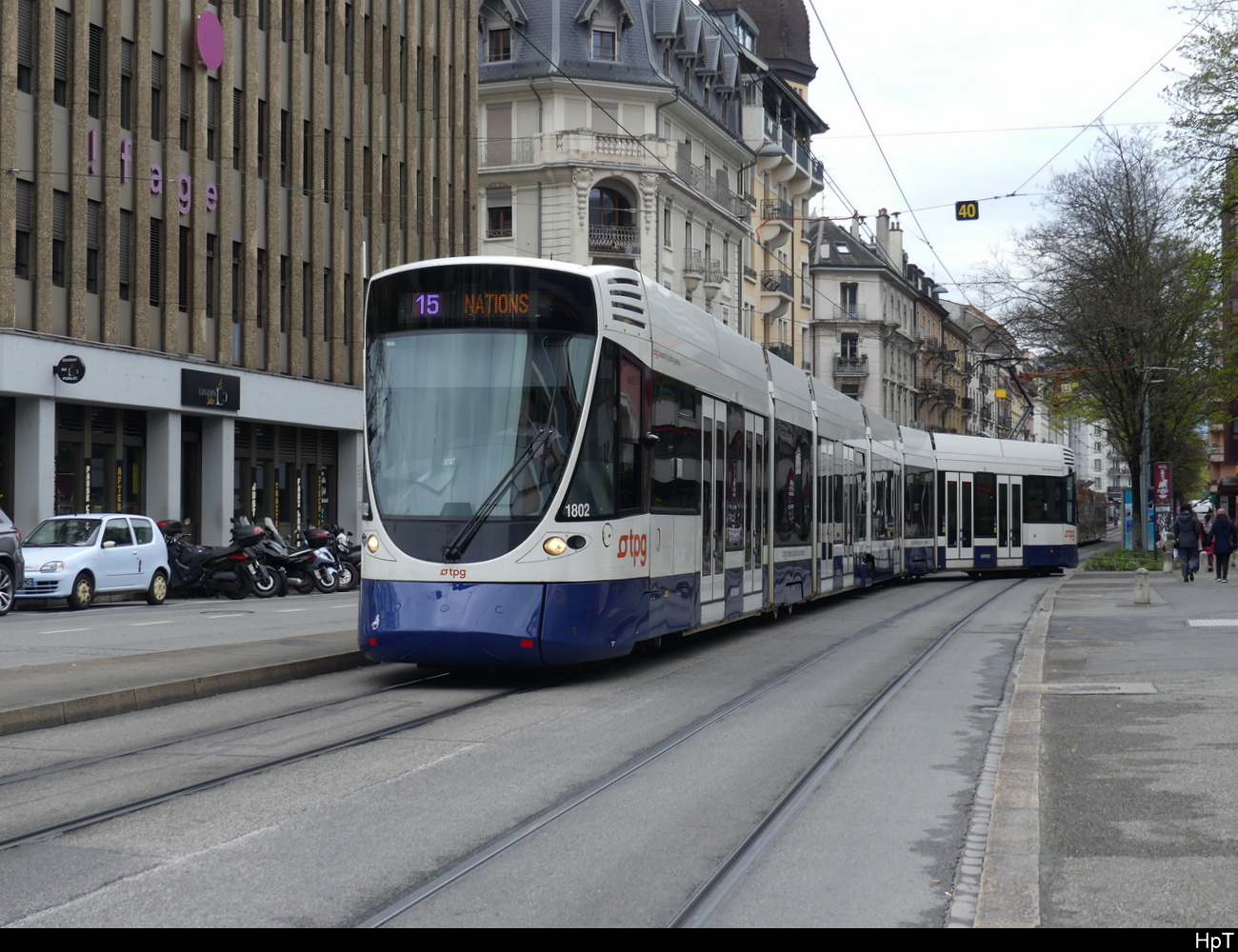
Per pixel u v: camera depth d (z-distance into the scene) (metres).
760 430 18.20
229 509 34.47
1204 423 53.62
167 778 8.04
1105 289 44.91
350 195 39.78
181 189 32.62
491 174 50.94
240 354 35.22
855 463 25.64
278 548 27.88
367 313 12.81
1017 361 48.22
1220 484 62.19
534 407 12.17
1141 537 46.81
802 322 72.50
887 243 92.31
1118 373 46.81
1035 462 37.88
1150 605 22.12
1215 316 43.75
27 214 28.31
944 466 35.28
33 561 23.06
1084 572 38.19
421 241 43.38
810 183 70.75
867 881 5.84
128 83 31.22
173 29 32.19
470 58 46.44
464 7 45.97
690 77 55.03
